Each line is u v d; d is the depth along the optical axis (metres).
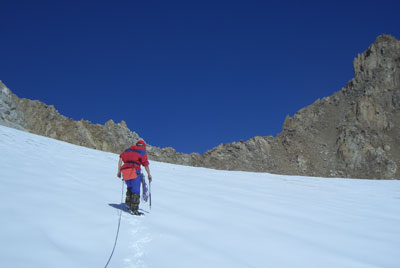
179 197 9.52
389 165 122.88
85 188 8.69
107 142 94.81
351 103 160.62
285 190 14.43
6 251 4.12
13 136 18.42
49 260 4.08
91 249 4.62
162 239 5.41
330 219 8.70
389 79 167.75
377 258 5.84
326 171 127.62
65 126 87.38
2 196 6.46
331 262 5.38
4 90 61.47
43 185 8.14
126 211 6.81
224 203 9.30
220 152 135.12
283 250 5.68
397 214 10.45
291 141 144.50
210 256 4.98
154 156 117.19
